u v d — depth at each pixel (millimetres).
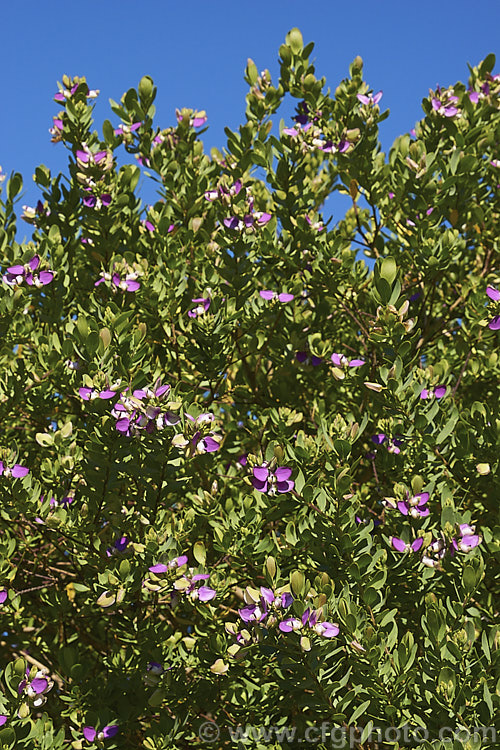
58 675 3420
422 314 4086
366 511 3721
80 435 3359
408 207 3955
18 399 3498
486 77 4211
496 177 4266
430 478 3281
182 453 3002
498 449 3055
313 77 4082
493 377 4242
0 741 2621
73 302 4051
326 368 4215
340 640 2748
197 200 4062
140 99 4121
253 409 4473
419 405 3238
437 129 4035
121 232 3883
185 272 3854
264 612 2533
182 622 3434
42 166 3910
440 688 2617
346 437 3029
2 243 3674
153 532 2963
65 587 3660
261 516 3156
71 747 3197
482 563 2721
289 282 3947
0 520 3494
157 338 3963
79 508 3367
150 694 3262
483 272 4266
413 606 3320
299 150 3768
